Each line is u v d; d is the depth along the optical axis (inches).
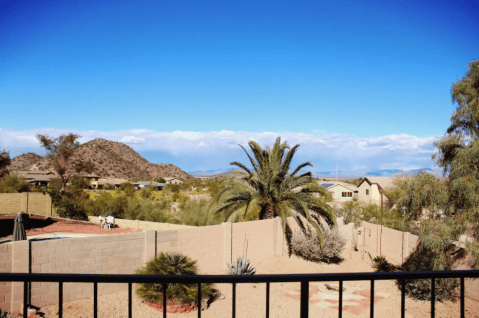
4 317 349.1
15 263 427.5
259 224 767.1
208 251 656.4
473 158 514.9
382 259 778.2
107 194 1428.4
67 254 473.1
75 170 1813.5
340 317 76.5
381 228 898.1
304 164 826.2
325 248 775.1
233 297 75.0
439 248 557.6
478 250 498.0
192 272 486.0
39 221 1032.8
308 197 813.2
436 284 536.1
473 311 490.6
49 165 1776.6
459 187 514.0
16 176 1663.4
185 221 1099.3
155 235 568.7
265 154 852.0
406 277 79.5
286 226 841.5
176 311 449.4
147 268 488.1
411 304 526.9
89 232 895.7
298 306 510.0
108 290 506.9
